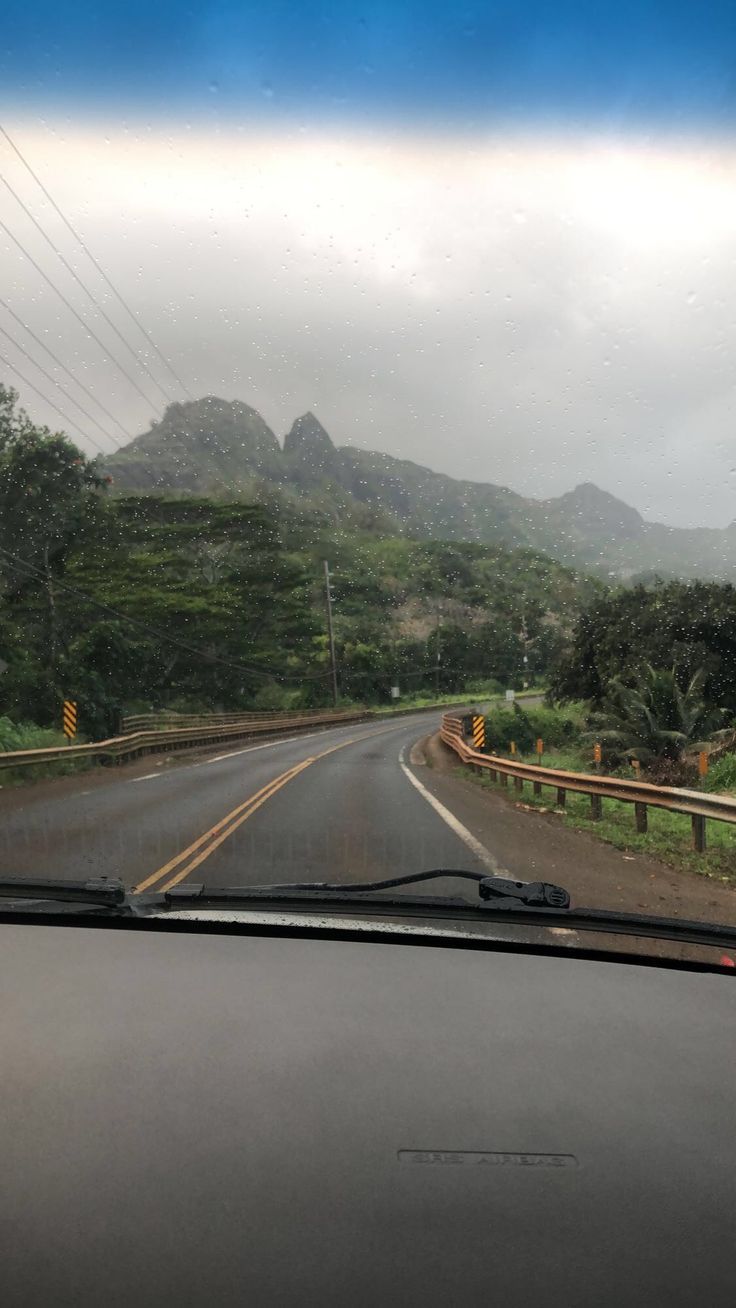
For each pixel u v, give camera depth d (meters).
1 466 30.53
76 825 11.04
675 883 8.24
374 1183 2.13
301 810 12.81
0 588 30.48
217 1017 2.97
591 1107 2.50
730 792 16.78
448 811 13.12
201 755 29.22
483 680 75.44
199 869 7.89
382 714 68.56
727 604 28.92
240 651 45.72
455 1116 2.42
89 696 28.83
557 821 12.94
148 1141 2.26
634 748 22.08
